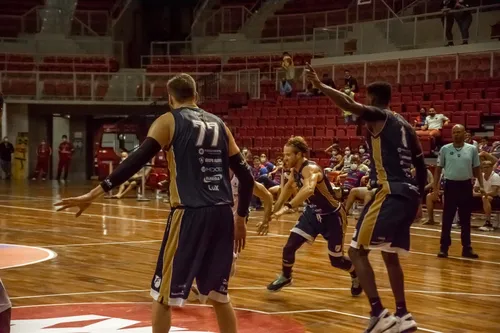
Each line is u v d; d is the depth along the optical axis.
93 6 29.19
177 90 3.81
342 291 6.45
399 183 4.76
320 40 24.11
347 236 10.96
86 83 24.78
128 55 29.77
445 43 20.27
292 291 6.42
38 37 26.55
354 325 5.14
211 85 24.00
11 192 19.16
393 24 21.80
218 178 3.69
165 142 3.64
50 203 15.89
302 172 5.89
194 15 29.48
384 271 7.60
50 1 28.06
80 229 11.21
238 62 25.42
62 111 25.47
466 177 8.76
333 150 16.61
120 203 16.66
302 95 21.38
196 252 3.55
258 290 6.43
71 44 26.73
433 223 12.98
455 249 9.66
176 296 3.50
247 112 21.56
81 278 6.88
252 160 17.19
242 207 3.90
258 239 10.38
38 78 24.67
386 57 21.25
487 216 12.12
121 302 5.75
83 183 23.64
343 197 14.04
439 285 6.90
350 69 22.09
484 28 19.89
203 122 3.72
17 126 25.36
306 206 6.32
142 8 31.97
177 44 27.95
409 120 17.61
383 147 4.79
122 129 25.17
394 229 4.73
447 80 19.92
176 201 3.61
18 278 6.83
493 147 14.09
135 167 3.54
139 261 8.03
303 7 26.56
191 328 4.90
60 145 25.58
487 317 5.50
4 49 26.05
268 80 23.23
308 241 6.21
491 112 16.97
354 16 24.08
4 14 27.38
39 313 5.29
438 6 21.41
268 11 26.88
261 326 5.05
